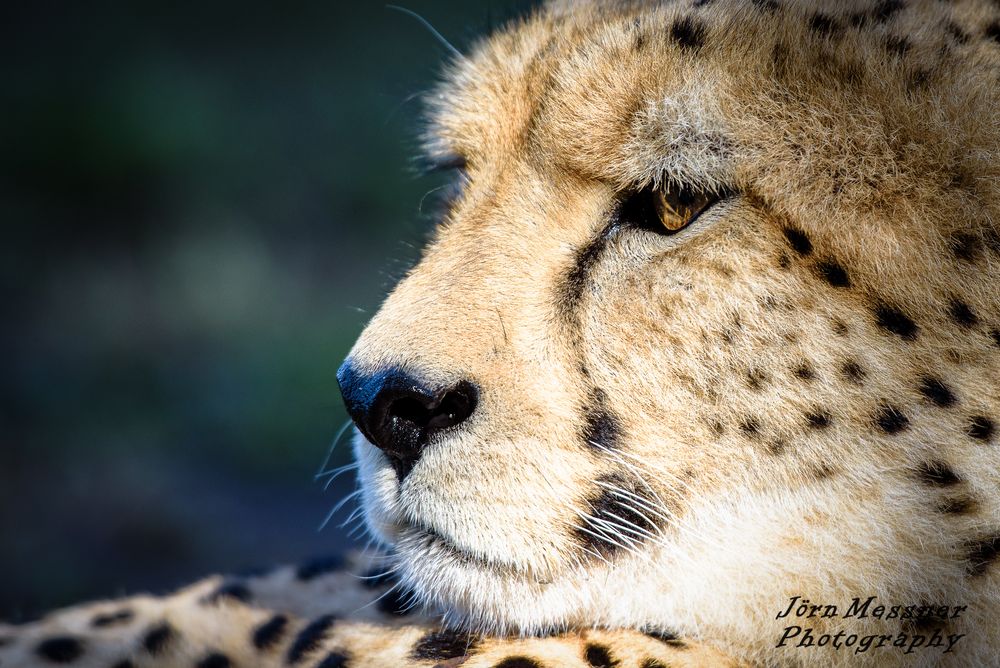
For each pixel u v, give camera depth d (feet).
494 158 9.04
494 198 9.02
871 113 8.88
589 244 8.95
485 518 8.91
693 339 8.91
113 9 25.04
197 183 20.31
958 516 8.88
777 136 8.89
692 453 8.92
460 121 9.11
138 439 14.65
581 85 8.97
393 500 8.94
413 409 8.91
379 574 9.16
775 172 8.89
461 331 8.93
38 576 12.11
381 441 8.93
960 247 8.86
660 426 8.92
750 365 8.90
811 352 8.89
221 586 9.29
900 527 8.89
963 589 8.88
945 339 8.87
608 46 8.98
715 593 8.92
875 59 8.90
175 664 9.19
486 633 8.96
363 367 8.93
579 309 8.94
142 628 9.26
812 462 8.90
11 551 12.43
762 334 8.90
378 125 22.00
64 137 19.85
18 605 11.73
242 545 12.66
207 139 21.16
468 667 8.88
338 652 9.04
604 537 8.92
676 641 8.93
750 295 8.90
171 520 13.04
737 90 8.91
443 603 8.97
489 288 8.95
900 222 8.87
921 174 8.87
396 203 20.24
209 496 13.73
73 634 9.27
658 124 8.93
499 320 8.94
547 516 8.91
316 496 13.91
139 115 20.99
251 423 15.05
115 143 19.93
